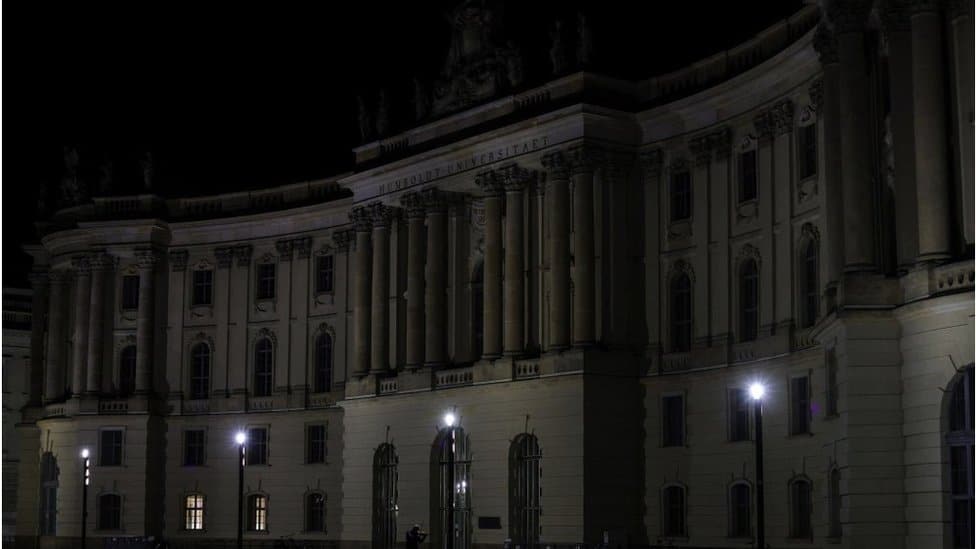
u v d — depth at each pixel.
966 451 50.59
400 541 88.56
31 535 113.38
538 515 80.00
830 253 62.12
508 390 82.12
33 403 115.31
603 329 79.25
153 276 107.69
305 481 101.50
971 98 52.97
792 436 70.38
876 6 56.28
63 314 112.75
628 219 80.75
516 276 83.00
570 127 80.06
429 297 88.81
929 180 52.88
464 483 85.19
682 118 79.06
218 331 106.88
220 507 105.06
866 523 52.78
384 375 92.12
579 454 77.31
